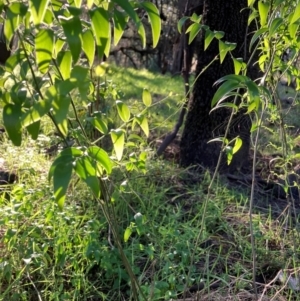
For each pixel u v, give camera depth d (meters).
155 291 2.69
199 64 4.84
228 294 2.81
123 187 2.20
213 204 3.76
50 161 4.19
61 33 1.54
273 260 3.19
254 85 1.66
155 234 3.22
